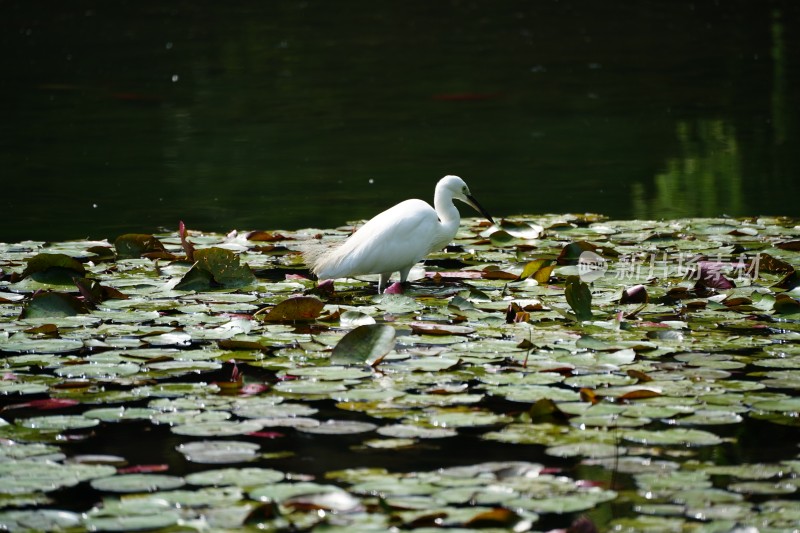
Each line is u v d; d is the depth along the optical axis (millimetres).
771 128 23531
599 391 7844
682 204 17281
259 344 9000
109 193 18094
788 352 8898
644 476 6383
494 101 27328
